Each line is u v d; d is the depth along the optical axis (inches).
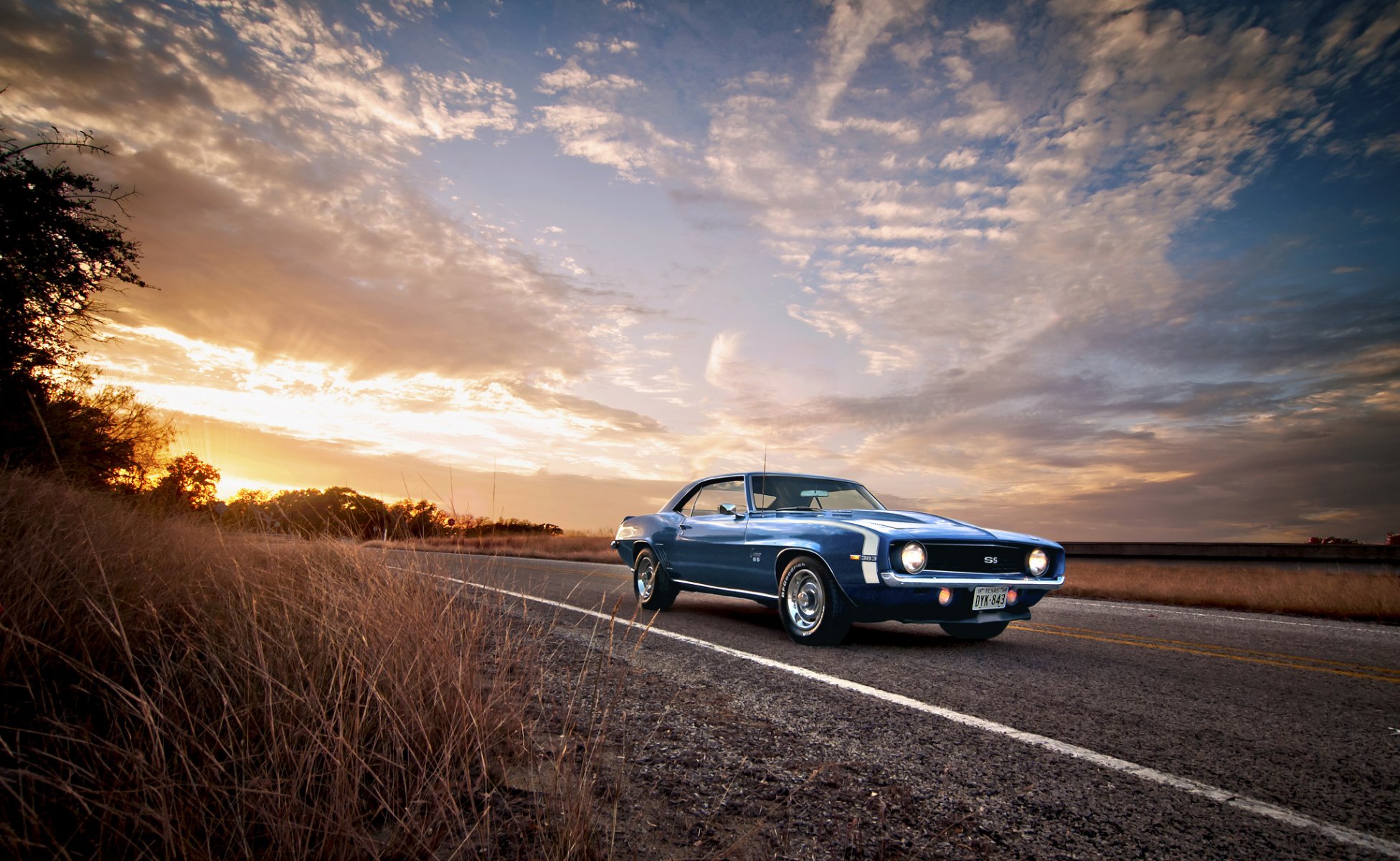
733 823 74.4
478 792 77.0
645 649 170.2
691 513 256.4
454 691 91.9
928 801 81.4
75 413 376.8
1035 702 127.6
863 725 111.2
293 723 80.3
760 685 136.4
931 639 203.6
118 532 159.6
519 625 186.9
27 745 71.9
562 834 66.0
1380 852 70.6
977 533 186.2
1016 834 73.3
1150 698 132.6
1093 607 307.9
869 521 192.2
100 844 56.5
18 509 150.3
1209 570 432.8
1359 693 139.5
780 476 238.1
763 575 204.7
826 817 76.4
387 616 112.2
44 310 370.0
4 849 51.8
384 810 71.3
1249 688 142.6
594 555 617.6
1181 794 85.1
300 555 156.4
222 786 65.1
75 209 372.8
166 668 85.5
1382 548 388.8
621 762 82.9
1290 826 76.5
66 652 93.7
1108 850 70.3
